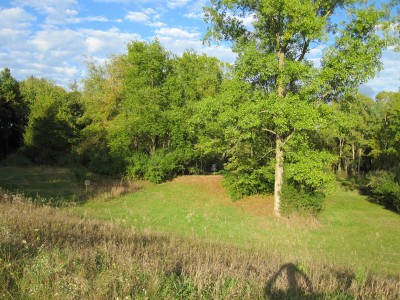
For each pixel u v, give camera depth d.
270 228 18.53
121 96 36.19
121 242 9.29
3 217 10.04
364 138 45.31
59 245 7.53
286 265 8.66
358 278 8.00
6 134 44.72
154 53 31.61
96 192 25.45
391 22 19.56
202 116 23.42
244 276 6.91
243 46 20.75
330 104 21.38
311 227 19.53
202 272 6.59
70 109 44.56
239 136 21.56
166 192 27.78
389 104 39.78
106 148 34.50
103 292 4.93
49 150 38.81
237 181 25.80
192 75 33.28
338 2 21.44
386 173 29.00
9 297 4.55
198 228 17.11
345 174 50.00
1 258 5.53
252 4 21.19
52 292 4.75
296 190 21.84
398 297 7.00
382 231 19.14
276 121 19.61
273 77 22.08
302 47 22.64
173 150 32.25
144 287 5.44
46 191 24.59
